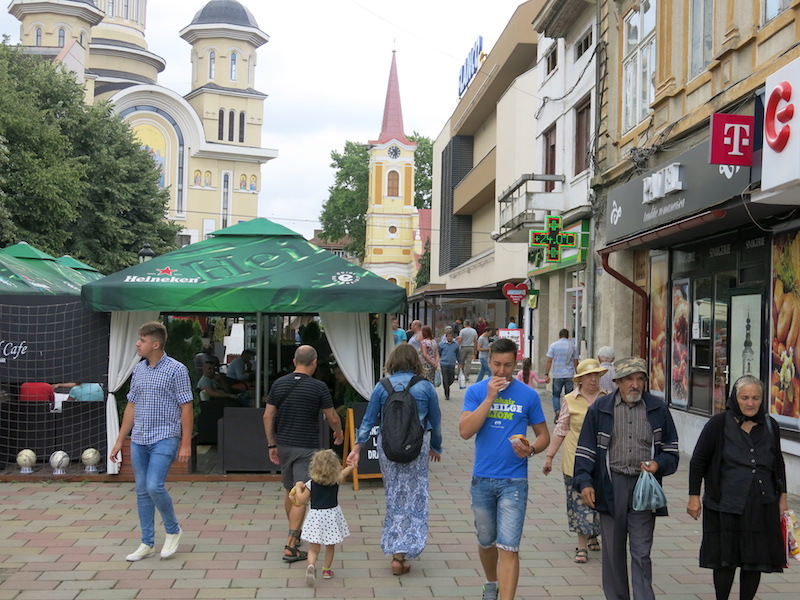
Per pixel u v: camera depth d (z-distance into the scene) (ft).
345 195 257.96
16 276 37.19
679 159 36.27
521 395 17.79
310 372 23.21
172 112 277.64
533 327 82.43
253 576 20.38
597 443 17.61
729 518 16.60
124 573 20.40
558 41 68.18
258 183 291.58
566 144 65.16
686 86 39.75
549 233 60.95
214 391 40.60
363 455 31.81
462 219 138.62
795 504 28.50
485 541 17.95
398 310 32.17
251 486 31.35
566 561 22.24
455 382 85.71
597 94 54.29
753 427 16.81
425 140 273.75
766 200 27.40
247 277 32.35
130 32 301.22
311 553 19.92
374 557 22.31
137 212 141.18
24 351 32.37
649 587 16.88
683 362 42.57
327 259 34.83
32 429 33.06
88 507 27.45
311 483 20.13
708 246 39.65
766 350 32.91
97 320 32.58
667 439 17.42
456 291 104.99
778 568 16.37
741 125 28.86
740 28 34.01
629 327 50.85
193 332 37.81
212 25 297.12
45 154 104.88
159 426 21.43
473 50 127.85
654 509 16.96
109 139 135.85
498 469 17.53
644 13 47.29
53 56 233.96
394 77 275.18
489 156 106.83
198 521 25.86
